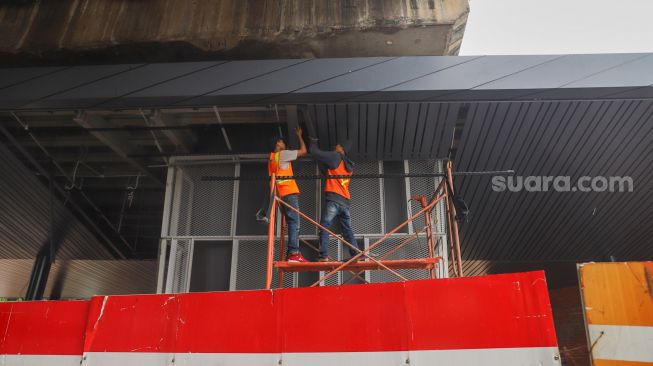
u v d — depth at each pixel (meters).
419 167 9.51
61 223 12.59
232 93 7.77
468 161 9.43
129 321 5.35
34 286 13.84
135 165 10.55
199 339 5.14
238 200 9.56
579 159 9.39
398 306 4.84
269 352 4.96
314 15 8.07
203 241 9.38
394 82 7.68
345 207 7.41
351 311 4.93
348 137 8.99
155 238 13.63
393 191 9.35
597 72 7.54
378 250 8.95
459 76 7.64
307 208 9.30
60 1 8.55
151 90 7.82
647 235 12.48
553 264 14.98
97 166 11.30
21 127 9.84
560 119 8.47
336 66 7.85
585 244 13.02
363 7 8.01
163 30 8.17
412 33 8.02
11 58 8.49
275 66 7.89
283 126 10.04
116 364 5.21
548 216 11.44
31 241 13.39
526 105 8.22
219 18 8.20
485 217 11.54
